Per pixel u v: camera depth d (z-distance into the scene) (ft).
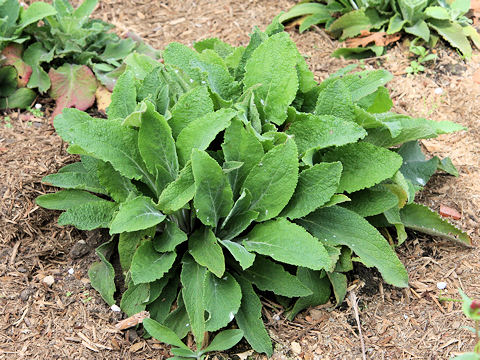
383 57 5.30
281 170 3.87
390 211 4.14
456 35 5.27
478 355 3.30
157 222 3.76
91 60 5.03
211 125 3.85
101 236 4.20
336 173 3.85
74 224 3.95
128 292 3.92
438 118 4.94
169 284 3.99
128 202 3.77
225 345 3.76
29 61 4.90
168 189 3.79
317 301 4.02
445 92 5.08
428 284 4.11
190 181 3.82
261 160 3.88
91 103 4.85
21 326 3.88
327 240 3.97
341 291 3.99
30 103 4.85
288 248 3.79
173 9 5.79
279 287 3.92
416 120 4.28
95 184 4.18
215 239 3.83
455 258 4.21
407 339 3.90
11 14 4.88
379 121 4.08
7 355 3.78
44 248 4.17
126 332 3.91
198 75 4.17
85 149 3.80
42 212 4.26
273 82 4.12
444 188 4.54
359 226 3.99
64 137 3.96
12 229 4.18
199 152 3.72
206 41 4.65
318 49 5.43
